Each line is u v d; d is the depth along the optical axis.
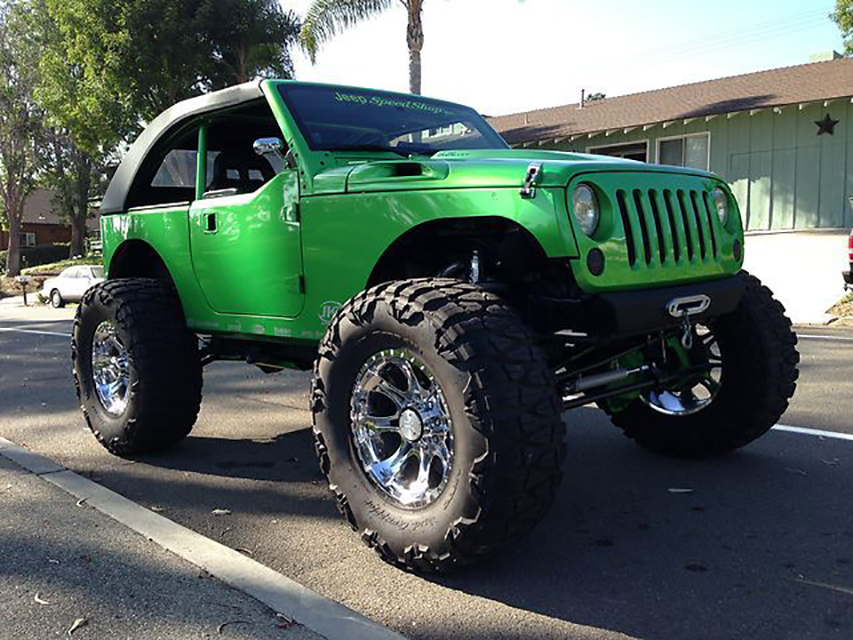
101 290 4.79
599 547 3.28
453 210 3.12
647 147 19.47
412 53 15.47
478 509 2.72
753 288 4.08
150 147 4.99
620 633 2.55
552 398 2.79
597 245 3.03
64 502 3.90
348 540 3.41
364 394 3.19
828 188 17.20
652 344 3.91
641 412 4.57
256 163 5.12
